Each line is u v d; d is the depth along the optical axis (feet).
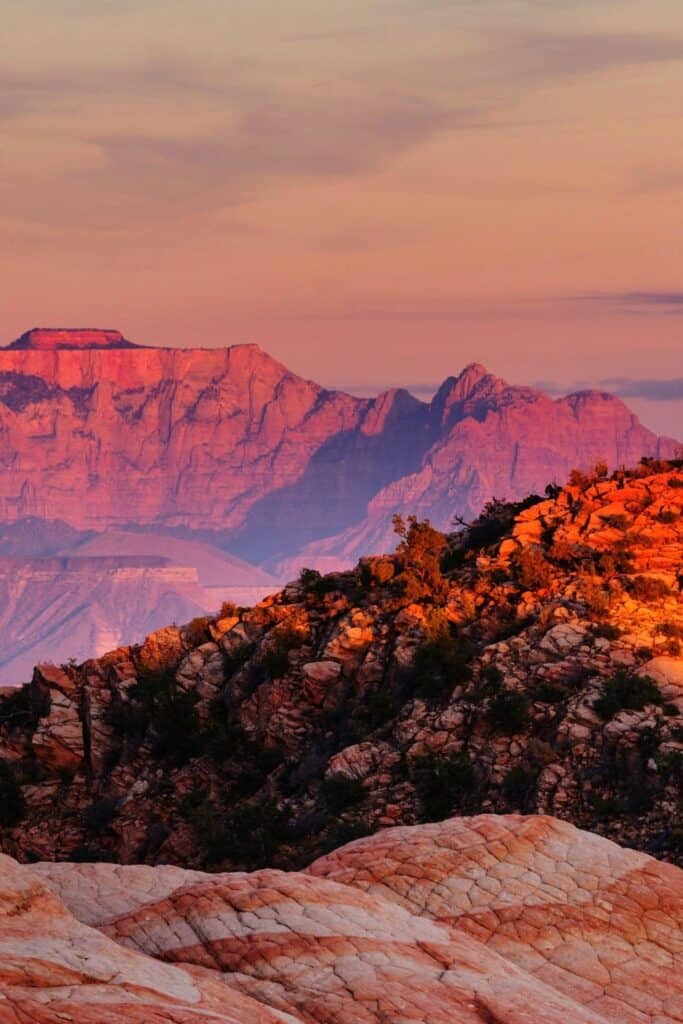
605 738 220.64
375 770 237.04
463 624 266.16
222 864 233.76
